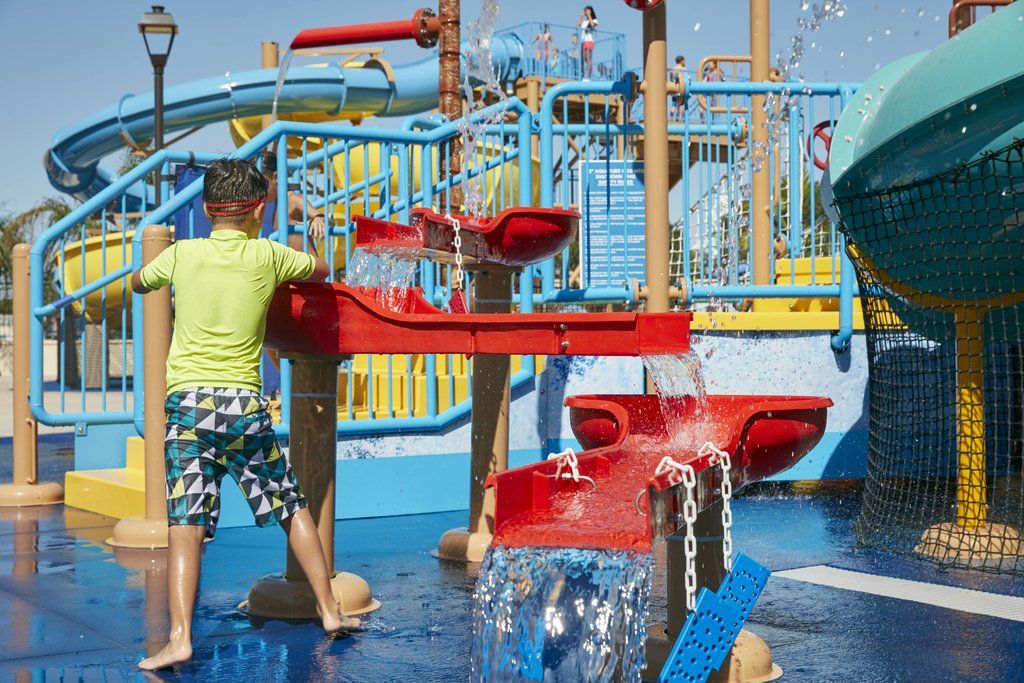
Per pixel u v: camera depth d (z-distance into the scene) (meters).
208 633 3.64
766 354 7.45
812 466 7.63
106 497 6.53
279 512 3.56
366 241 4.09
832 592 4.18
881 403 5.58
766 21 9.34
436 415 6.53
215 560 4.98
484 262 4.99
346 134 5.78
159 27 11.75
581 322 3.25
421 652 3.38
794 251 7.68
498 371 5.06
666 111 6.85
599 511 1.94
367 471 6.28
